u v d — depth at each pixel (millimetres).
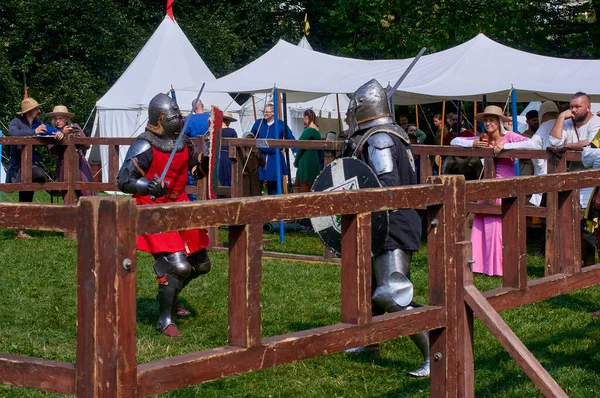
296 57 13898
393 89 5473
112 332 2551
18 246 10055
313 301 7148
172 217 2711
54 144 11094
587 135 8328
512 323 6469
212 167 6090
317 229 4691
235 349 2967
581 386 4945
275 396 4723
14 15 24453
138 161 5789
